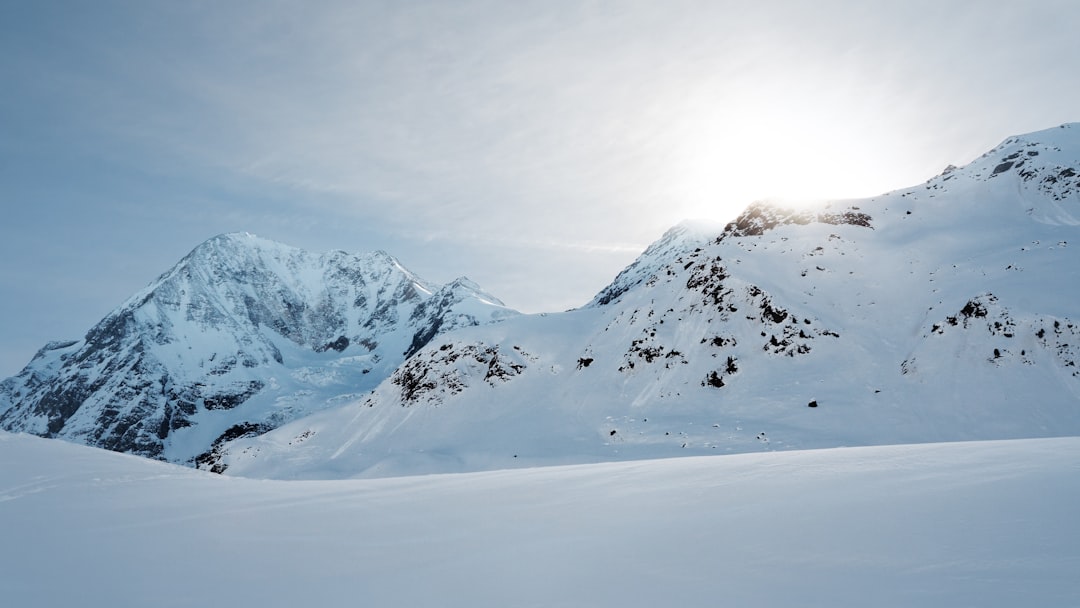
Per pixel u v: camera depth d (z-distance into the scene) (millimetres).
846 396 62281
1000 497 7301
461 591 5430
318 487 11391
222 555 6695
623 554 6285
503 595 5273
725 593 4953
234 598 5340
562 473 12219
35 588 5598
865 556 5594
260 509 9094
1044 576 4758
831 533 6414
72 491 9742
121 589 5590
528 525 7824
